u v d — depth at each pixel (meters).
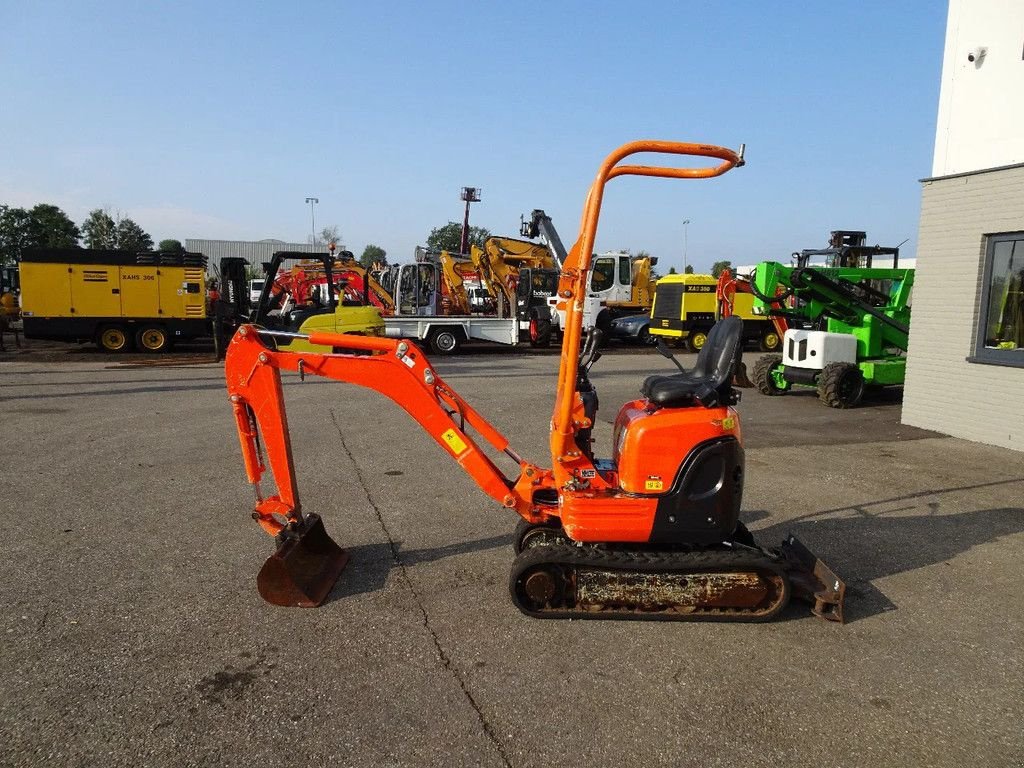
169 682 3.29
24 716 3.00
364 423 9.38
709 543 4.02
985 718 3.10
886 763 2.80
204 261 19.31
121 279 18.58
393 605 4.12
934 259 8.87
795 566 4.28
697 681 3.37
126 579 4.42
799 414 10.56
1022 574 4.64
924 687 3.35
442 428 4.28
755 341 22.61
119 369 15.09
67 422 9.25
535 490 4.57
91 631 3.76
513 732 2.96
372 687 3.28
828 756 2.84
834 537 5.26
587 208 3.86
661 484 3.93
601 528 3.95
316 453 7.73
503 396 12.16
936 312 8.90
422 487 6.48
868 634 3.85
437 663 3.49
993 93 7.98
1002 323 8.16
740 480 4.04
